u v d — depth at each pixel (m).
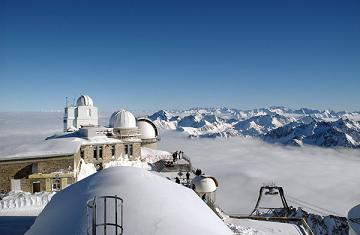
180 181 34.56
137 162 43.19
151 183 14.14
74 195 13.69
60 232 11.36
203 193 26.97
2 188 30.61
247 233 22.86
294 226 25.14
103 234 10.62
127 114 47.28
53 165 32.44
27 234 12.46
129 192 12.85
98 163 40.38
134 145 44.22
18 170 31.16
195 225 11.89
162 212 12.02
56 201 14.05
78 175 34.81
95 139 41.03
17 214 23.30
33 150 33.41
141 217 11.52
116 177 13.98
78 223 11.42
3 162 30.31
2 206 24.38
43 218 13.05
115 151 42.28
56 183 32.19
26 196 26.09
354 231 21.09
